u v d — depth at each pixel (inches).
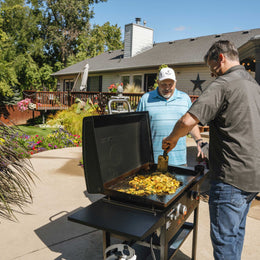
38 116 600.4
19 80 1055.0
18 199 136.4
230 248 69.9
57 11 1167.0
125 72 628.7
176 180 76.0
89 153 61.9
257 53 178.7
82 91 573.9
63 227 113.1
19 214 123.9
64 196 146.9
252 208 136.8
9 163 126.3
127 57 697.0
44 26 1176.2
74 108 453.4
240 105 65.0
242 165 66.0
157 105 111.0
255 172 65.9
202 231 113.1
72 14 1161.4
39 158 231.1
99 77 709.9
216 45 72.3
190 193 76.6
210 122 71.3
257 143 65.9
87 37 1228.5
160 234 63.1
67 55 1200.2
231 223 68.9
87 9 1175.6
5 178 126.5
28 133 381.1
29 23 1084.5
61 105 592.1
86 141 61.5
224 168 68.2
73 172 191.9
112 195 63.6
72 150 270.8
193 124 67.1
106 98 394.0
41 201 139.4
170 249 75.3
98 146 65.2
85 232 109.6
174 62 504.1
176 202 65.2
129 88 497.0
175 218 64.3
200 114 66.1
